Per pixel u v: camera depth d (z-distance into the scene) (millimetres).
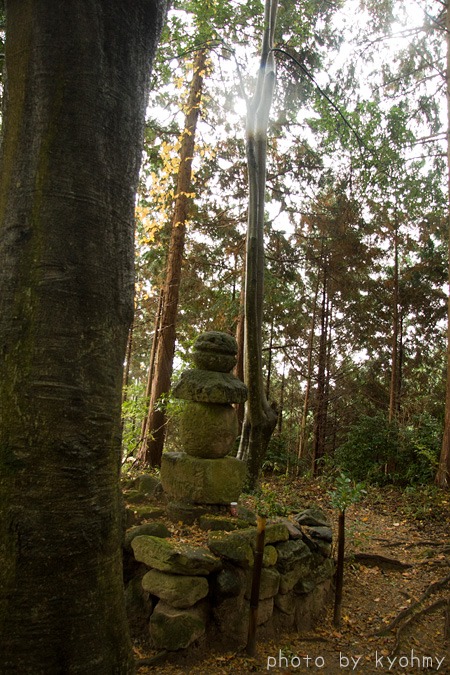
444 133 13492
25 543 2033
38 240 2205
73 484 2109
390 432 13234
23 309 2164
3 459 2078
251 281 8359
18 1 2424
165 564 3760
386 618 4895
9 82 2410
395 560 6316
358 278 19062
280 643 4199
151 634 3766
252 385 8281
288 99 12367
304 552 4688
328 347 18766
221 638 3934
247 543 4074
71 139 2268
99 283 2270
